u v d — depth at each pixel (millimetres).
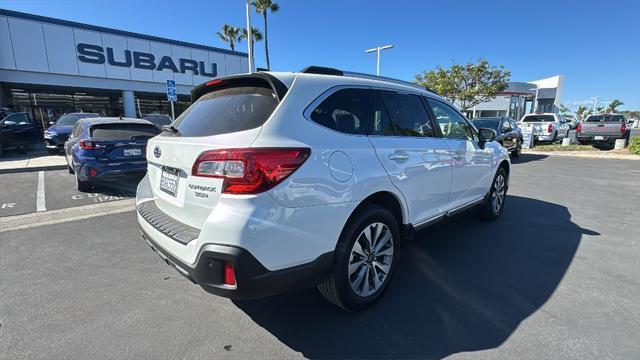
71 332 2432
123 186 7320
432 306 2742
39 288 3049
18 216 5270
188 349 2260
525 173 9133
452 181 3633
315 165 2148
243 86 2523
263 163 1947
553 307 2697
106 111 22094
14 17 15031
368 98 2754
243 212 1913
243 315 2643
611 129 14852
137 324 2529
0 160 11539
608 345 2234
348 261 2434
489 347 2250
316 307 2748
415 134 3160
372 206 2588
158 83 19609
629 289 2959
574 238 4195
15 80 15414
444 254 3736
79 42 16734
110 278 3240
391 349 2252
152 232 2496
